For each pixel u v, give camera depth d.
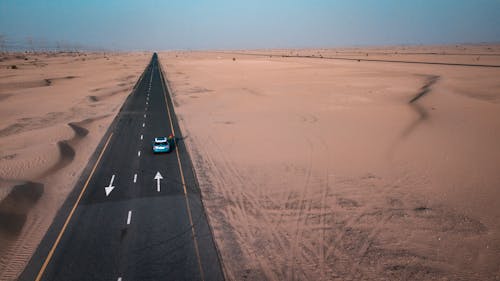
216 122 39.12
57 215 17.52
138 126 37.66
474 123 34.81
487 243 15.29
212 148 29.20
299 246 15.16
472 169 23.44
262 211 18.25
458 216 17.62
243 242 15.32
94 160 26.19
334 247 15.12
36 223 16.73
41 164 24.33
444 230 16.41
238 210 18.28
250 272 13.31
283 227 16.70
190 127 36.94
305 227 16.73
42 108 47.62
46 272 13.19
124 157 26.91
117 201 19.16
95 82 78.81
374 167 24.48
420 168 24.00
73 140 31.16
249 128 35.97
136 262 13.75
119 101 54.56
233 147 29.45
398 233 16.20
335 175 23.17
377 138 31.23
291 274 13.28
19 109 46.88
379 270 13.59
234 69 115.38
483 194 19.86
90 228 16.28
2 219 16.28
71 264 13.66
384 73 90.12
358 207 18.78
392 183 21.78
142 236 15.62
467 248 14.98
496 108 41.22
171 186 21.25
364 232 16.33
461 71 87.81
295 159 26.30
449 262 14.08
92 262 13.77
